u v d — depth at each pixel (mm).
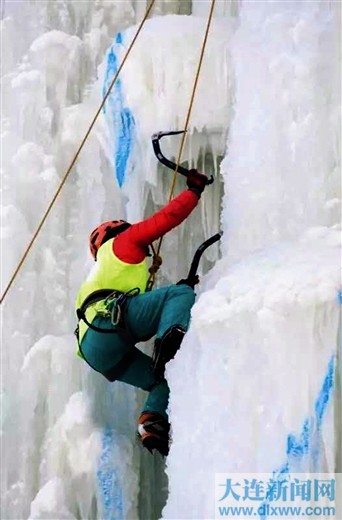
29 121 10492
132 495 8969
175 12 10875
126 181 9414
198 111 9039
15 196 10203
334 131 8195
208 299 7254
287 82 8484
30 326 9805
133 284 7949
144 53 9180
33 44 10773
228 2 9766
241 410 6812
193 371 7250
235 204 8555
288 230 8180
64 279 9961
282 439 6613
